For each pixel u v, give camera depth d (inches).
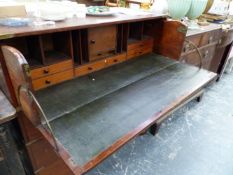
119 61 47.0
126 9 51.3
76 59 40.0
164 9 57.7
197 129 63.6
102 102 32.0
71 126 26.4
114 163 51.2
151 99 33.4
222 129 64.2
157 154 54.2
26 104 25.1
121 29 44.5
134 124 27.5
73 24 32.6
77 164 21.1
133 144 56.7
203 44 69.2
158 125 56.9
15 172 33.4
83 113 29.1
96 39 39.9
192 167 50.9
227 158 54.0
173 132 61.9
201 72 44.4
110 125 27.0
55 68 35.1
